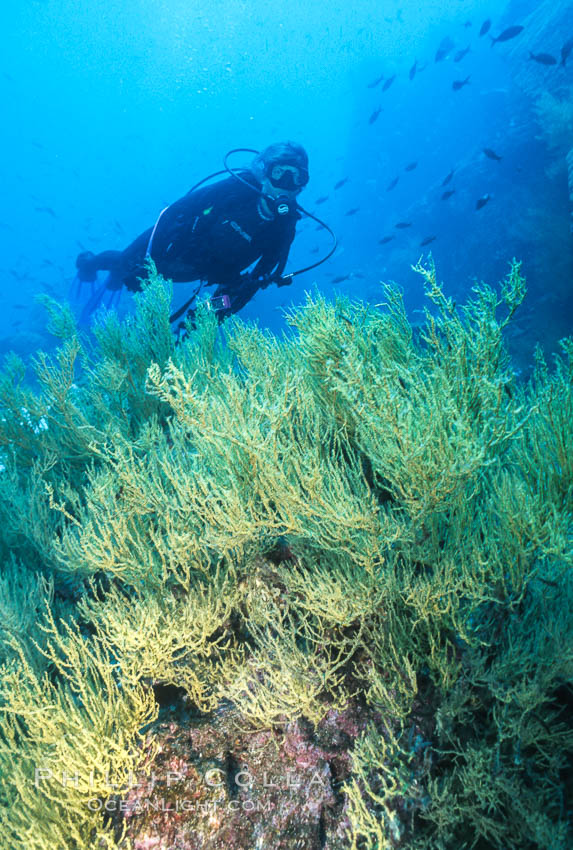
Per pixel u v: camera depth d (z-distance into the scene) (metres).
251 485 1.92
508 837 1.55
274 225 5.11
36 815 1.54
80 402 3.53
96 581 2.55
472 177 14.56
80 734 1.59
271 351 2.59
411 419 1.54
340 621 1.74
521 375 7.65
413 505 1.58
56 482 3.06
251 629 2.06
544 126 12.41
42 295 3.55
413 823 1.55
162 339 3.71
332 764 1.77
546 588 1.79
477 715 1.77
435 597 1.63
